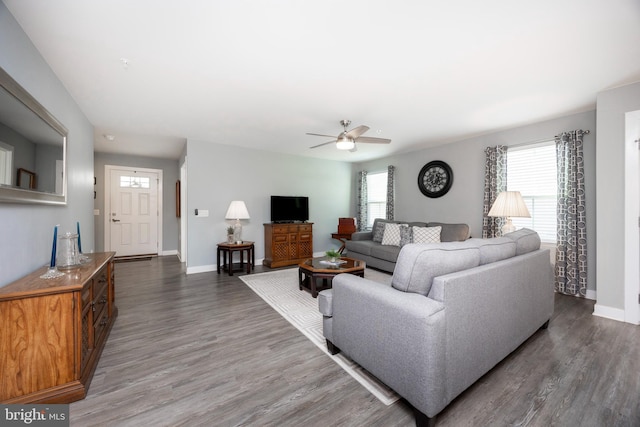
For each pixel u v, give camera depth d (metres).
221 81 2.50
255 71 2.33
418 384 1.31
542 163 3.66
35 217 1.92
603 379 1.71
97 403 1.51
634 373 1.77
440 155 4.87
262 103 3.03
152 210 6.22
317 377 1.76
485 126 3.83
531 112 3.30
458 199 4.61
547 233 3.62
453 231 4.20
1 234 1.50
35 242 1.92
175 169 6.48
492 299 1.68
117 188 5.84
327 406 1.50
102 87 2.60
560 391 1.60
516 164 3.92
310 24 1.73
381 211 6.20
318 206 6.22
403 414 1.44
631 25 1.73
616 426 1.34
